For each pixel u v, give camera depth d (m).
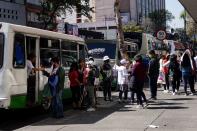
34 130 11.51
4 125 13.16
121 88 18.20
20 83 13.37
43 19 33.97
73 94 16.44
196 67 22.48
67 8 34.38
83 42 19.58
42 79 14.78
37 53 14.67
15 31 13.28
